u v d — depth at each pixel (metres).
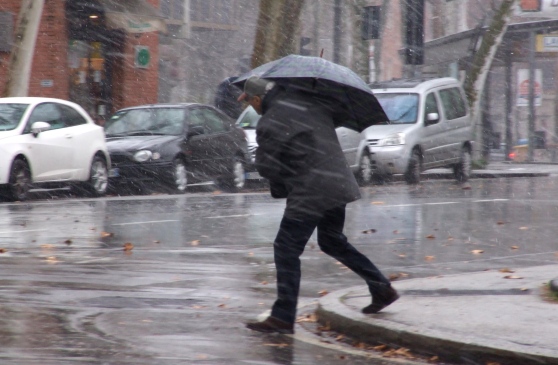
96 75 58.69
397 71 107.31
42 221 26.16
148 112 39.78
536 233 25.27
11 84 44.72
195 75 90.38
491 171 56.03
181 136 38.56
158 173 37.28
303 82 13.16
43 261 19.22
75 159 35.50
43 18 55.31
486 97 75.19
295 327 13.77
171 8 75.50
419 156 44.72
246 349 12.22
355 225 26.48
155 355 11.61
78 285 16.55
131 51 60.31
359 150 42.19
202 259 19.98
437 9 100.69
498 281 16.02
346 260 13.46
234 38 92.88
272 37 56.31
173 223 26.28
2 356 11.20
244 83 13.48
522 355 11.32
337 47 58.44
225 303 15.38
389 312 13.54
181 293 16.12
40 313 14.00
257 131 13.17
